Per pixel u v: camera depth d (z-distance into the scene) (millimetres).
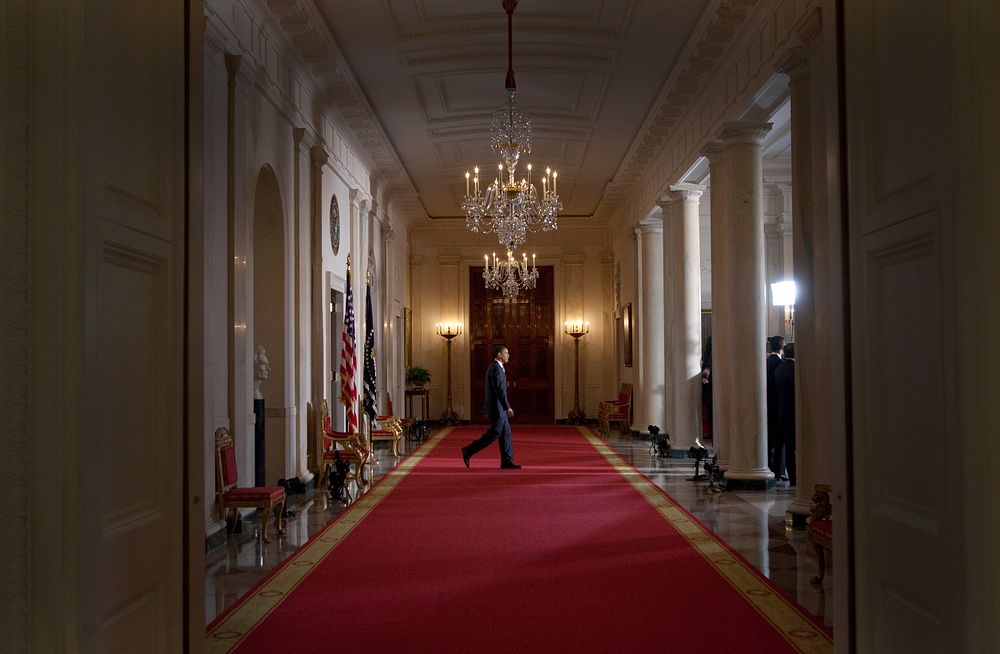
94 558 2496
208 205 8250
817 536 6406
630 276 20672
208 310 8219
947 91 2318
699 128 13195
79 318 2412
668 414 16594
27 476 2375
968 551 2221
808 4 8047
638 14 10766
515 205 14633
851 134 3062
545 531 8781
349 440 12258
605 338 24781
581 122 15445
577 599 6168
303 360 11867
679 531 8695
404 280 23406
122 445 2723
